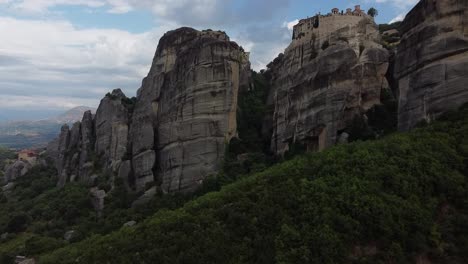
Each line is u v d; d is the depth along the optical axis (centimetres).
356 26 8131
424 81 5888
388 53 8006
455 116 5425
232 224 5012
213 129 8875
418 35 6138
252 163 8531
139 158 9856
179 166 8944
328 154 5762
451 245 4144
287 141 8369
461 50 5662
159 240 5166
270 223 4831
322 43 8456
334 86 7462
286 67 9212
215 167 8688
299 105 8156
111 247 5481
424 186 4650
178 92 9350
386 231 4278
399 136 5606
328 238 4325
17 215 9988
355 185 4803
